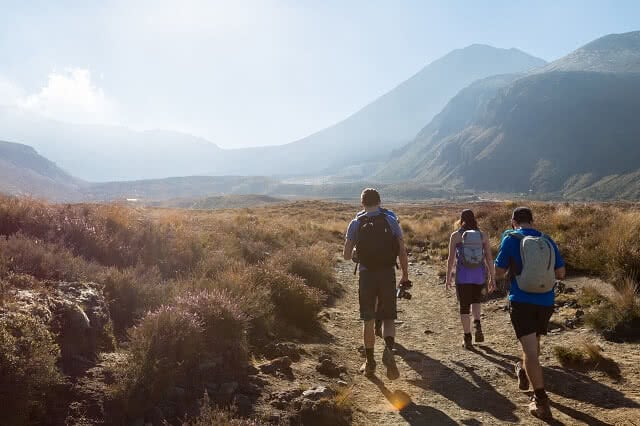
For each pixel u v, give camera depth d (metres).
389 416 4.87
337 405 4.78
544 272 5.02
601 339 7.12
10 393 3.62
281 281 8.58
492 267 7.54
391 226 5.81
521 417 4.86
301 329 7.91
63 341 4.70
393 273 5.86
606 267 10.02
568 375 5.89
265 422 4.35
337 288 12.23
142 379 4.40
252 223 20.34
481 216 21.19
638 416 4.68
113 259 8.36
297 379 5.57
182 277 8.39
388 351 5.59
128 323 5.98
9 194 9.48
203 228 14.73
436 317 9.61
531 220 5.56
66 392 4.12
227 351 5.66
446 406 5.15
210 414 4.10
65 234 8.16
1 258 5.79
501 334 8.12
